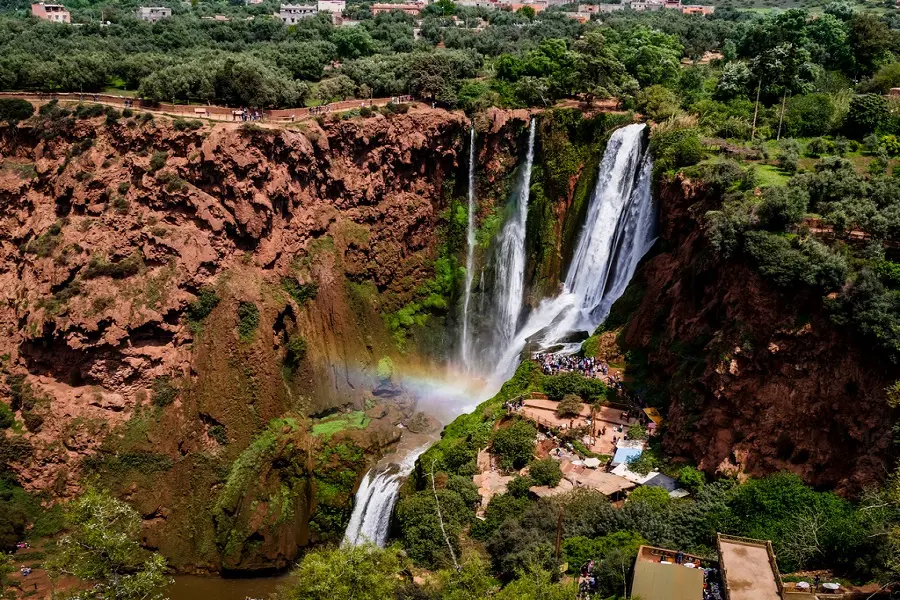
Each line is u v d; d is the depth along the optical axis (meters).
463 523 55.19
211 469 69.12
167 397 69.88
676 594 41.97
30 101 81.88
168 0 170.75
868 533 43.12
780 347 52.56
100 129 75.31
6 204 77.31
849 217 55.72
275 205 75.44
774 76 83.75
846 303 49.72
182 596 62.88
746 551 44.53
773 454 52.19
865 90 88.75
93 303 68.69
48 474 67.94
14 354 71.94
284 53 106.31
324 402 75.69
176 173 72.62
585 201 82.69
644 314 68.12
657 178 71.75
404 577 51.78
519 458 59.75
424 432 74.88
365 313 80.69
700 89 90.81
